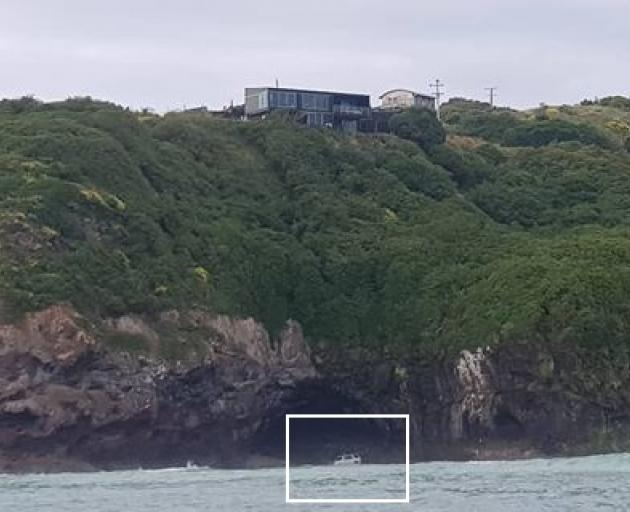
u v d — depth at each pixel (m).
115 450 136.50
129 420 136.38
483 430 144.75
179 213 164.50
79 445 133.75
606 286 147.25
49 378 132.12
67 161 160.00
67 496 93.56
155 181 170.25
